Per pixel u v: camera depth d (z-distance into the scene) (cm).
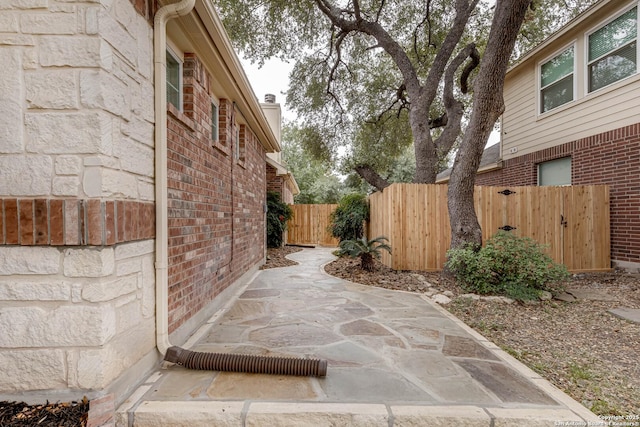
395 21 958
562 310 416
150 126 238
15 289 181
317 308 407
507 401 201
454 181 566
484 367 248
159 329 243
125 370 204
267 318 365
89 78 181
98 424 177
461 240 553
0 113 180
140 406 191
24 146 181
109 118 188
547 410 192
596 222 651
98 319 181
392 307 412
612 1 614
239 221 529
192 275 320
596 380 243
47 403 182
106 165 185
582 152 698
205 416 186
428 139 819
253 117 575
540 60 820
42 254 181
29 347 182
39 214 179
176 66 329
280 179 1180
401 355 268
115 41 195
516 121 916
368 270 632
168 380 224
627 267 613
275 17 895
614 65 637
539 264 471
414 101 836
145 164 231
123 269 203
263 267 750
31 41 181
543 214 653
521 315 395
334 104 1190
